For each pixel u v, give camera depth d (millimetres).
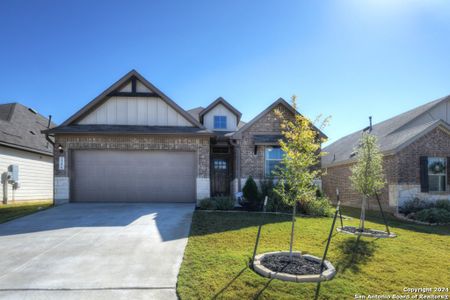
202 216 10766
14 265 5922
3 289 4867
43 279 5246
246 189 13047
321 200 12688
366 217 13094
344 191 19297
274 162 14844
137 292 4805
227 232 8500
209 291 4762
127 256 6418
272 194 12891
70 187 13703
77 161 13906
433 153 14547
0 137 15773
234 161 15781
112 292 4797
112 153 14031
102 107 14617
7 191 16391
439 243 8070
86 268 5750
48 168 20516
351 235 8688
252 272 5480
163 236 7977
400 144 14234
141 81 14641
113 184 13961
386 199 15016
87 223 9508
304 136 6453
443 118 18141
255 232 8570
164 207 12617
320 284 5043
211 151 16797
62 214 11000
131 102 14734
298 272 5480
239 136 14727
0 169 15961
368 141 9766
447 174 14531
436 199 14312
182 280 5145
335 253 6805
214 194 16719
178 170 14219
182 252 6664
